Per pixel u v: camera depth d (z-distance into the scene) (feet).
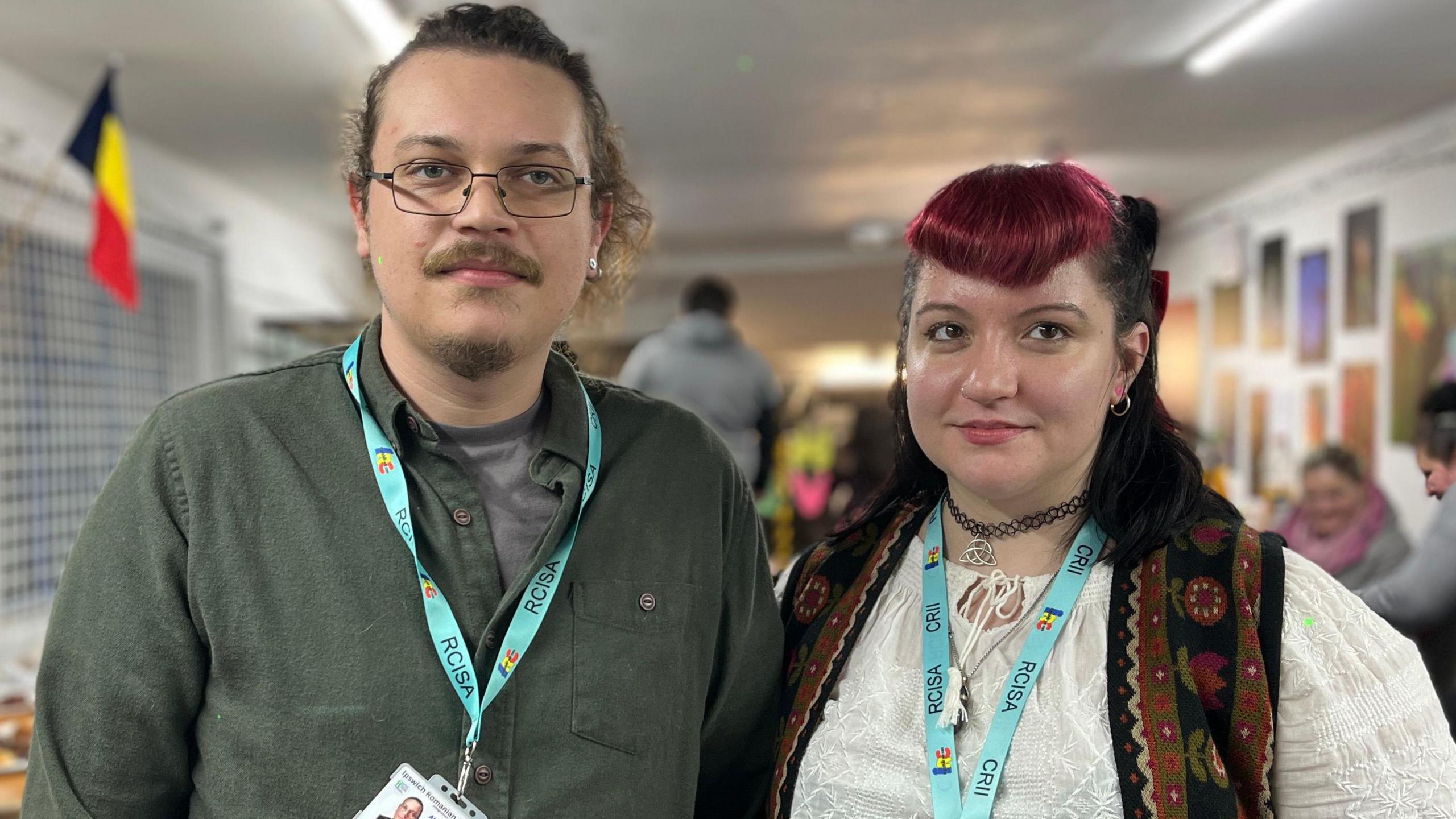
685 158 20.11
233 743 3.60
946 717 4.00
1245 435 24.09
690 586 4.25
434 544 3.85
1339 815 3.60
